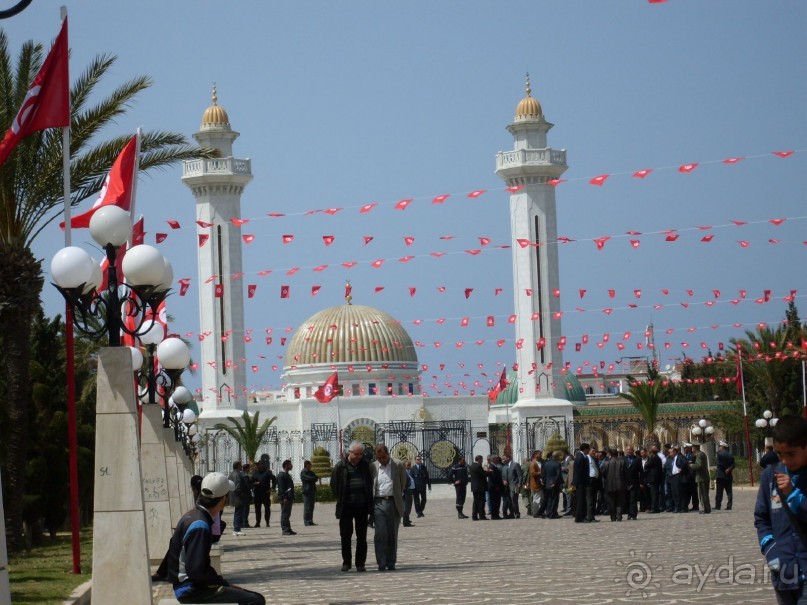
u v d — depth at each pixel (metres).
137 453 15.08
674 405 111.69
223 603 13.60
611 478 38.25
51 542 38.00
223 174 103.06
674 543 27.31
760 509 10.02
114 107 28.78
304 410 108.62
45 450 36.88
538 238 103.19
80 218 24.11
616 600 16.84
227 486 13.98
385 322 121.69
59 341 43.56
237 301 104.31
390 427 98.81
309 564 26.72
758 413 82.56
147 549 14.98
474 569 23.12
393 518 23.83
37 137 28.30
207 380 104.00
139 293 16.39
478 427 110.12
